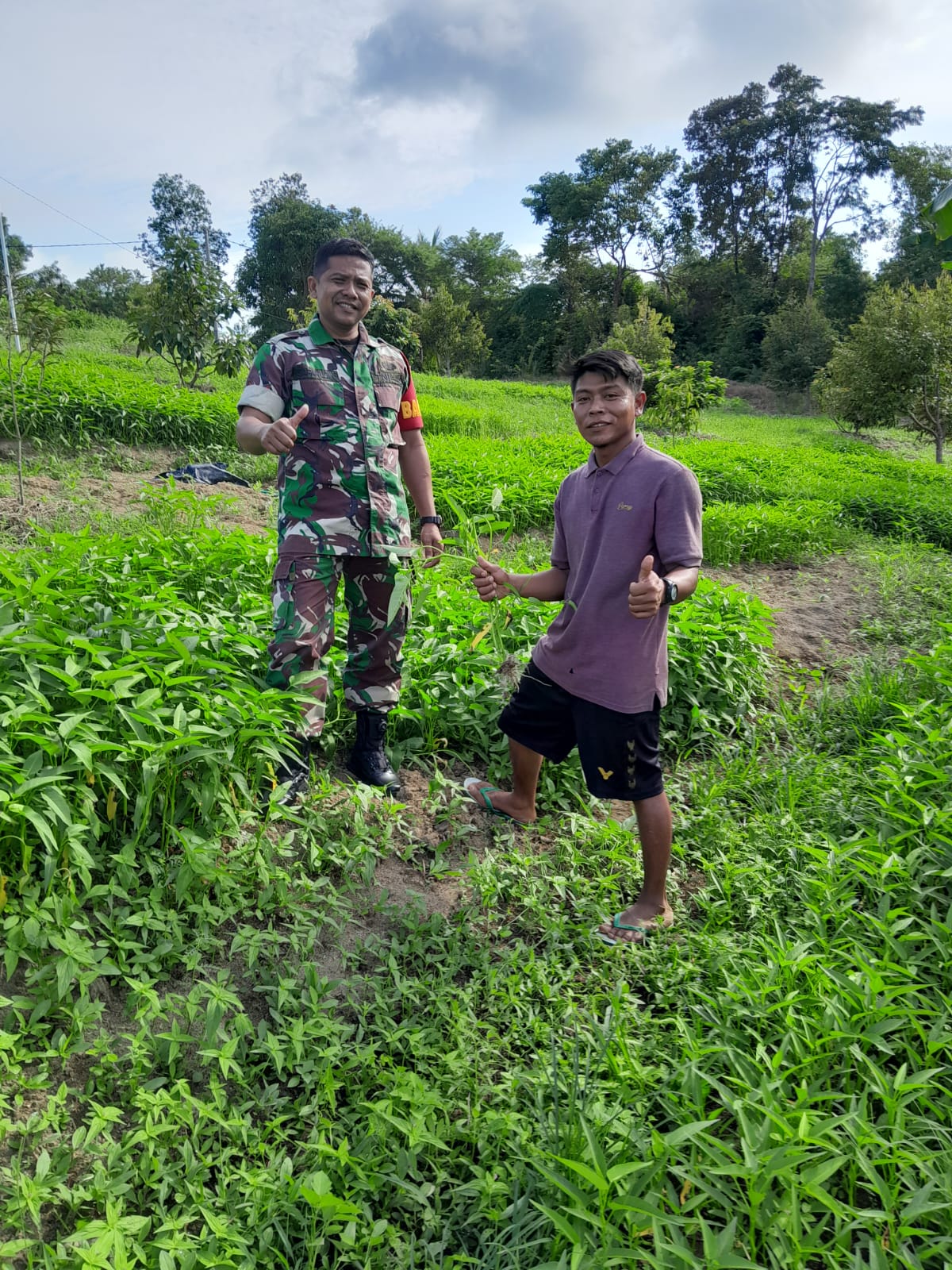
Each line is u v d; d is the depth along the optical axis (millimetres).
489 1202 1885
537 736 3094
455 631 4562
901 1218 1754
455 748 3980
